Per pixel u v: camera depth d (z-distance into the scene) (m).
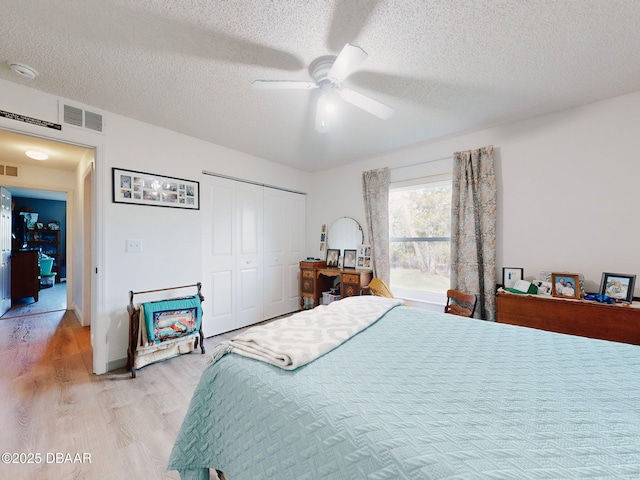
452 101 2.15
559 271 2.33
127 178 2.41
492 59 1.66
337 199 3.98
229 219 3.29
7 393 1.96
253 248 3.58
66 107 2.10
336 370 0.99
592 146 2.19
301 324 1.42
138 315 2.32
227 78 1.83
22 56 1.62
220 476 1.18
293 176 4.06
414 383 0.91
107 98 2.10
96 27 1.40
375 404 0.79
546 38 1.48
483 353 1.16
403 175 3.27
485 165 2.62
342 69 1.44
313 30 1.42
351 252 3.72
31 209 6.89
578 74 1.80
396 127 2.62
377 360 1.08
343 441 0.69
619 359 1.09
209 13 1.31
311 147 3.18
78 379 2.17
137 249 2.48
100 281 2.27
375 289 3.07
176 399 1.92
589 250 2.21
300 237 4.24
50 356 2.57
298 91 2.00
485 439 0.65
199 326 2.63
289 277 4.09
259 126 2.59
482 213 2.65
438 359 1.10
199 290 2.75
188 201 2.83
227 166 3.20
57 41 1.50
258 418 0.90
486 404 0.80
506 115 2.39
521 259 2.51
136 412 1.77
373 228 3.46
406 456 0.61
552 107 2.25
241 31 1.42
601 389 0.88
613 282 2.03
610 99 2.11
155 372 2.30
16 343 2.88
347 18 1.34
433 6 1.27
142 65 1.71
